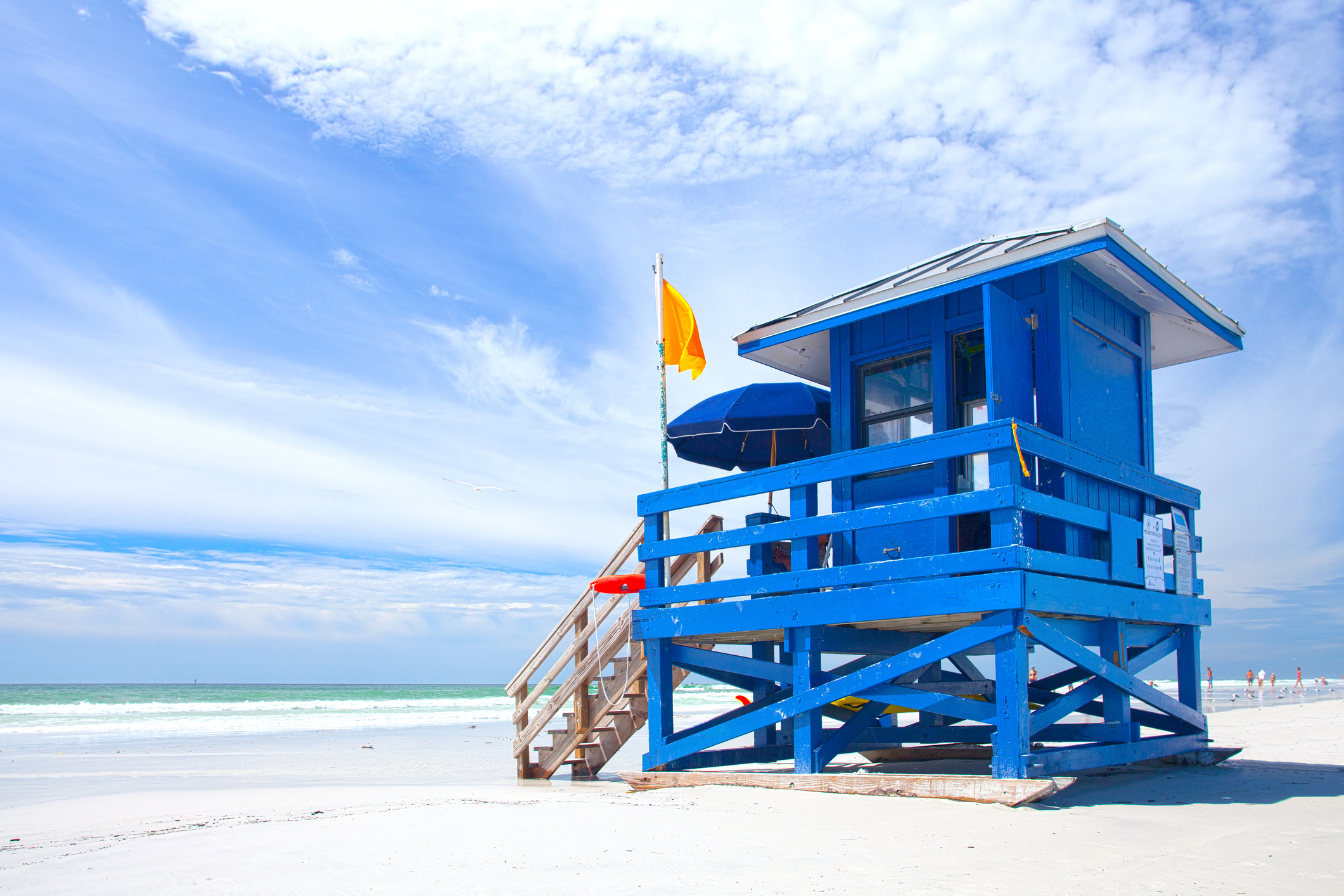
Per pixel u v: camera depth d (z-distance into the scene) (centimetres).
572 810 685
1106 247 712
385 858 511
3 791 1175
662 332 991
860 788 688
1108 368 828
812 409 923
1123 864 454
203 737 2605
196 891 445
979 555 645
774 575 779
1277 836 526
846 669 812
